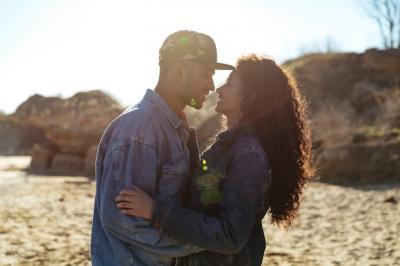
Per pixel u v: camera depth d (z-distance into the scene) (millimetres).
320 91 29328
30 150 42500
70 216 9922
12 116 45562
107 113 25219
